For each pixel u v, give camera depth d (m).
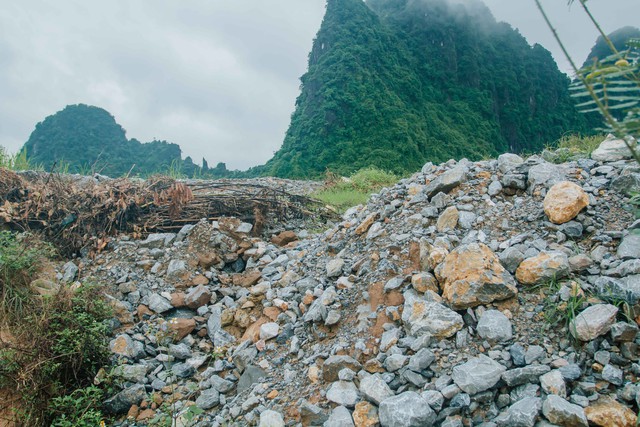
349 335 3.46
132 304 4.60
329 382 3.12
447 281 3.27
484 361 2.72
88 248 5.31
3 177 5.61
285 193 7.38
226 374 3.78
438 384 2.72
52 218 5.45
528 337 2.88
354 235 4.72
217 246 5.26
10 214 5.29
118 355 3.91
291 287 4.39
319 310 3.75
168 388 3.69
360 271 3.97
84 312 4.07
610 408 2.36
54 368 3.46
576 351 2.74
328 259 4.64
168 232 5.80
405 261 3.80
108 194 5.77
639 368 2.50
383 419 2.63
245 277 4.96
